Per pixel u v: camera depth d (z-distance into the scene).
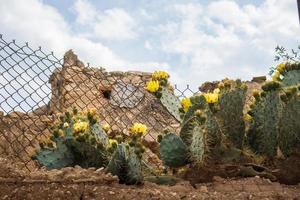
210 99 5.24
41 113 7.03
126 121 7.09
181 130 5.47
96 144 5.16
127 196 4.48
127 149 4.84
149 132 6.91
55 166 5.12
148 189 4.71
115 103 7.02
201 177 5.08
